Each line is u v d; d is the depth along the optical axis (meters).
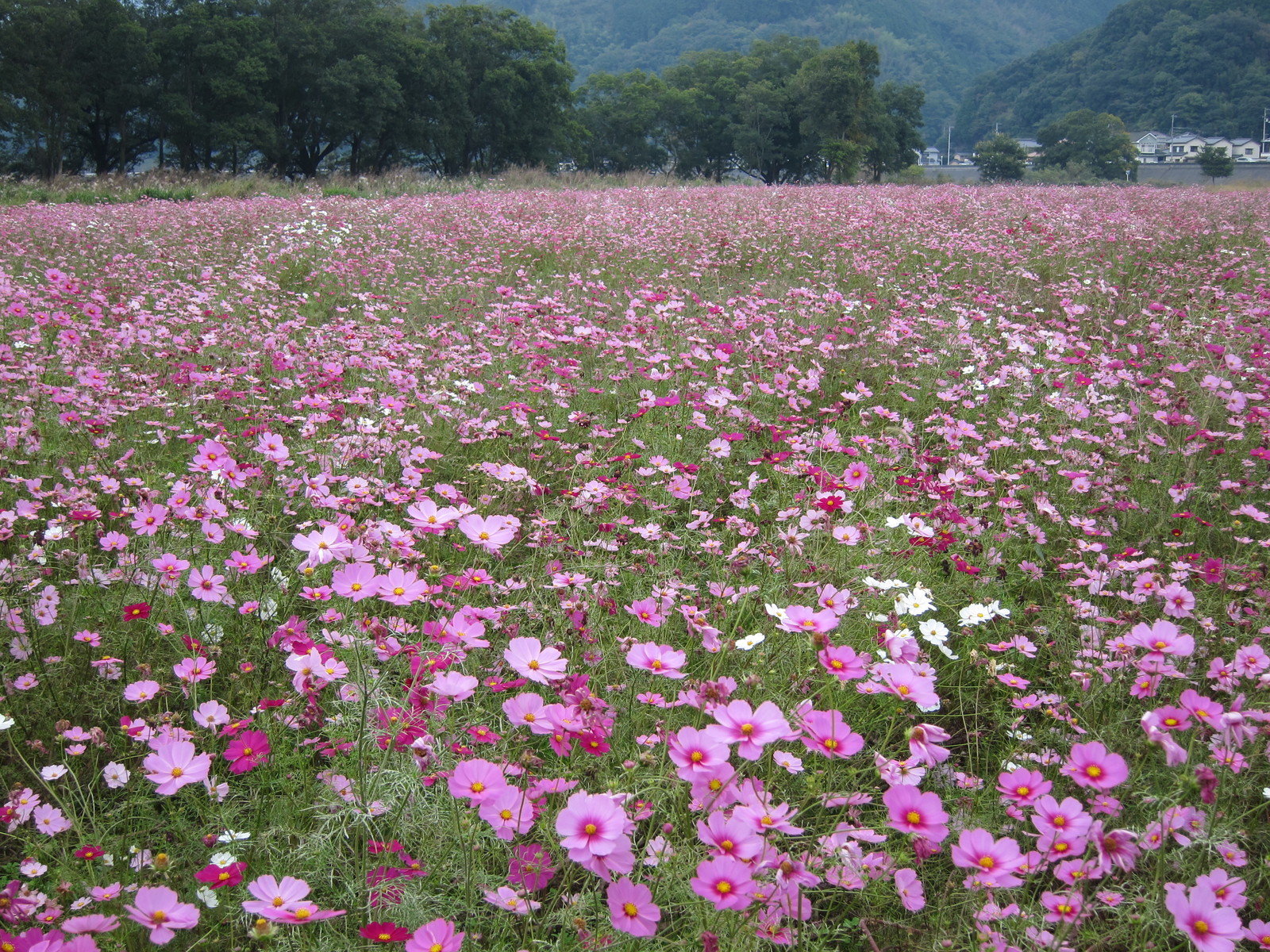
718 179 42.97
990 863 1.44
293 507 3.06
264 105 32.38
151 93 30.52
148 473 3.18
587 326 5.16
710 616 2.34
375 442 3.35
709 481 3.61
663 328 5.47
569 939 1.54
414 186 22.17
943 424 3.94
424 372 4.57
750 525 2.87
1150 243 8.86
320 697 2.05
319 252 8.61
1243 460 3.56
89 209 13.05
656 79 58.41
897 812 1.45
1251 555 2.94
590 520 3.03
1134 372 4.68
